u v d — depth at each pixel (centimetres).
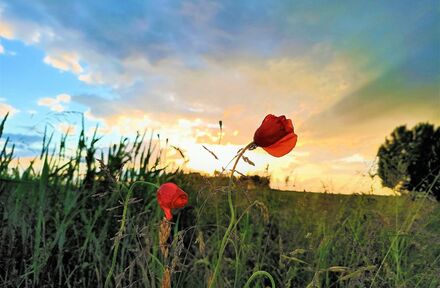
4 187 68
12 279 54
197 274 59
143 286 54
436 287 61
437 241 70
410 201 84
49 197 72
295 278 63
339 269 44
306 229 83
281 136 34
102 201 70
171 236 61
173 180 87
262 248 71
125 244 55
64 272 58
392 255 66
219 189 38
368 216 78
